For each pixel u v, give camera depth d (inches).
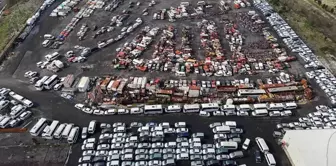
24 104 3981.3
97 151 3408.0
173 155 3351.4
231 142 3425.2
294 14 5836.6
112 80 4318.4
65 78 4303.6
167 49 4918.8
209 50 4916.3
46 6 6190.9
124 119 3804.1
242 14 5876.0
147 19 5792.3
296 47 4940.9
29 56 4881.9
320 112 3823.8
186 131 3580.2
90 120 3799.2
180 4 6279.5
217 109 3870.6
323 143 3149.6
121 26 5580.7
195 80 4352.9
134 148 3437.5
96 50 4987.7
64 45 5118.1
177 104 4003.4
